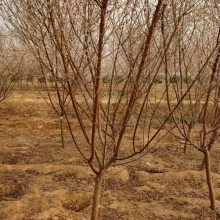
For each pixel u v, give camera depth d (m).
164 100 10.95
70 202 5.38
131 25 3.11
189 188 5.97
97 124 3.56
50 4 2.80
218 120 5.01
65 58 3.03
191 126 5.00
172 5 3.28
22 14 3.02
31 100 14.40
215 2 3.87
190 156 7.80
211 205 5.15
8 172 6.54
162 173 6.45
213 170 6.87
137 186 6.04
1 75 8.91
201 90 4.82
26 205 5.11
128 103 3.49
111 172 6.38
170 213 5.02
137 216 4.93
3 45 7.16
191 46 4.55
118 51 3.14
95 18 2.97
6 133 10.28
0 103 13.84
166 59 3.53
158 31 3.48
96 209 3.84
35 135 10.03
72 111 12.17
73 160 7.23
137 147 8.19
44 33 2.97
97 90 3.06
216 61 4.15
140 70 3.06
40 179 6.14
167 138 8.93
